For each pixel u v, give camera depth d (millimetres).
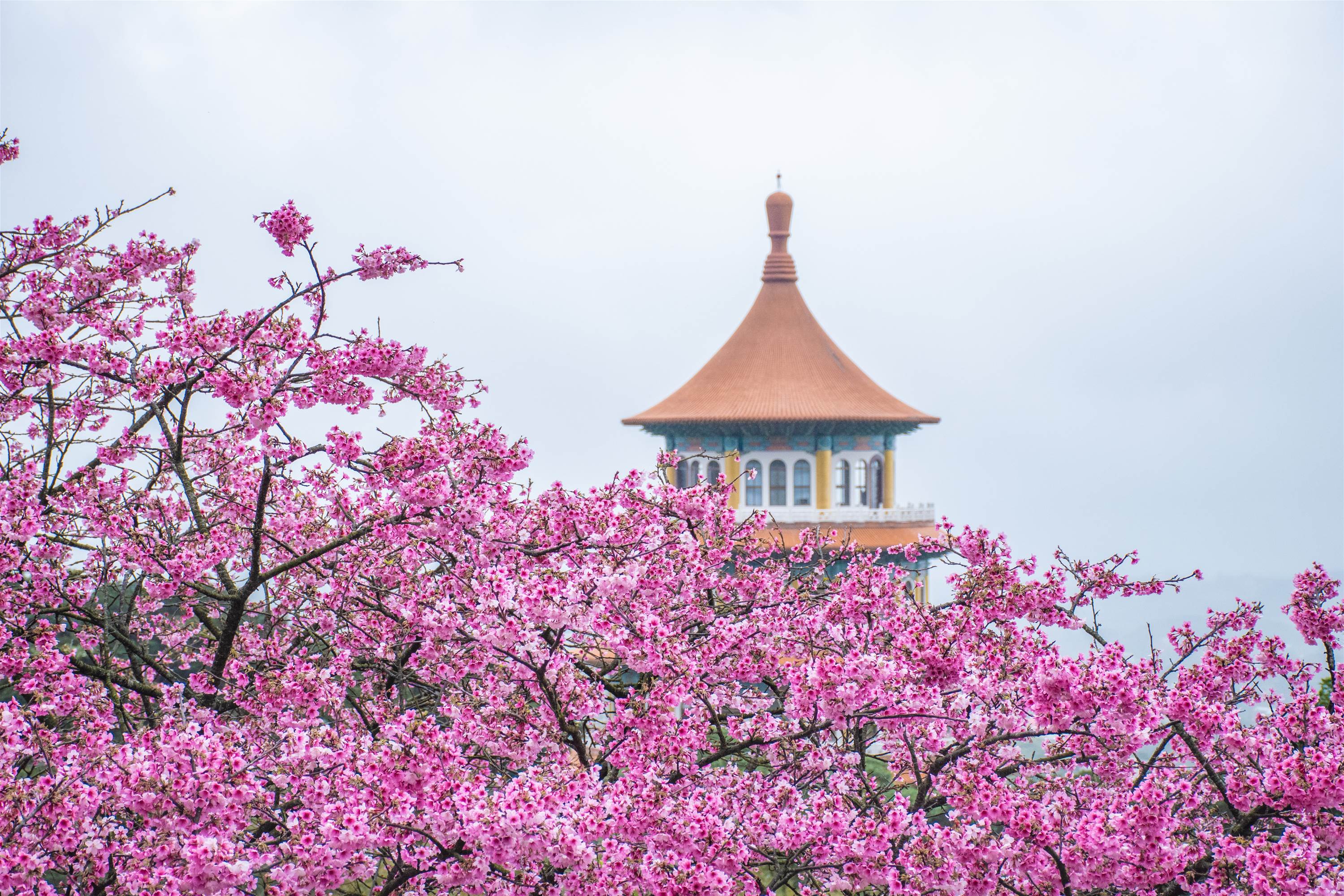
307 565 19078
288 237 16484
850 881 14477
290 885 12375
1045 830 13875
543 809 12203
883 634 16672
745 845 14688
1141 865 14109
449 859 12719
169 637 22406
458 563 17438
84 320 17688
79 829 12742
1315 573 16656
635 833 13273
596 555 17016
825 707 13445
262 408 15438
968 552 18000
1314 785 13219
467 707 16578
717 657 15242
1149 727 13148
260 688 16078
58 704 15094
